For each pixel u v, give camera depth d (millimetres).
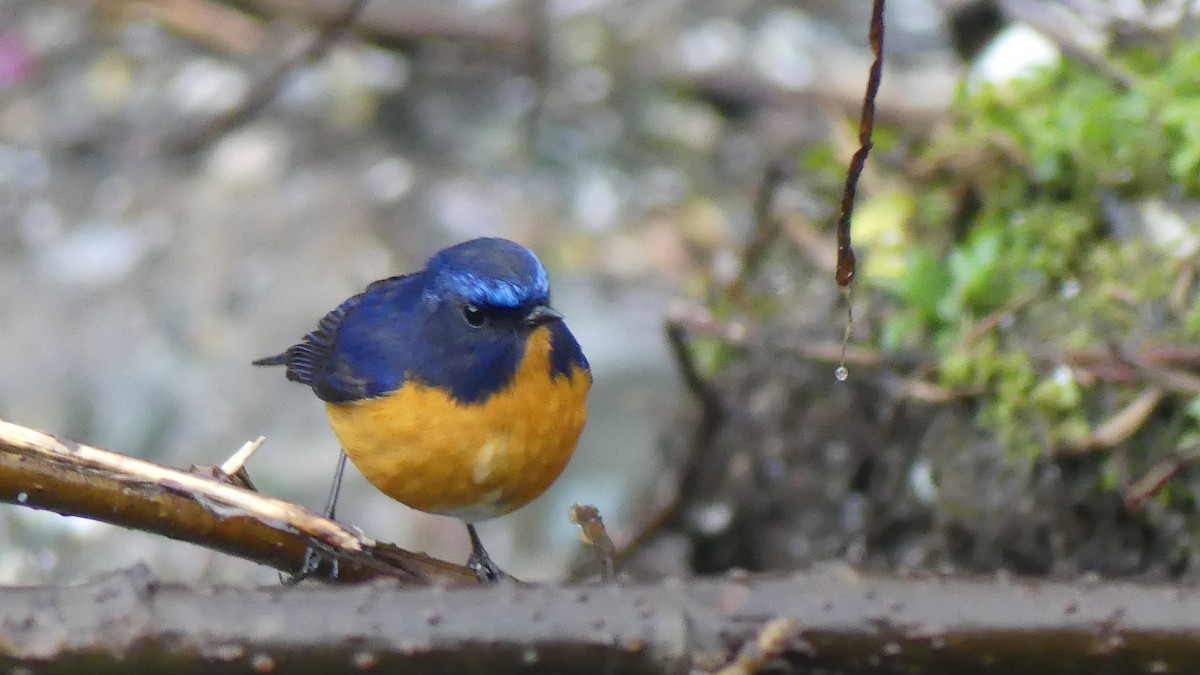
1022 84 11133
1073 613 5316
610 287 15320
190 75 17969
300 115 17656
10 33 18453
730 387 11477
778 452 11062
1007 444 9617
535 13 17328
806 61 16859
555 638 5309
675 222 15844
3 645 5156
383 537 13344
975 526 9719
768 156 15672
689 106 17219
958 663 5316
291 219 16188
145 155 17203
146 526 6648
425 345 7992
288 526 6426
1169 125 9898
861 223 10805
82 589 5297
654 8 18109
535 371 7992
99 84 18000
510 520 13656
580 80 17688
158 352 14797
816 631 5305
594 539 6930
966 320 9914
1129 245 9781
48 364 14812
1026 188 10375
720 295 11953
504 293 7820
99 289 15492
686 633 5301
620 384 14406
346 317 8844
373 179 16641
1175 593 5359
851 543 10578
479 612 5344
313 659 5289
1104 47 11297
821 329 10953
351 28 17672
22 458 6422
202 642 5250
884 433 10500
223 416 14203
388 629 5297
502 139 17188
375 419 8109
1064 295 9789
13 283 15633
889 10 17250
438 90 17719
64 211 16516
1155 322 9336
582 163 16797
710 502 11398
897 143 11758
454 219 16078
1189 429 9047
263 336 14836
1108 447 9242
